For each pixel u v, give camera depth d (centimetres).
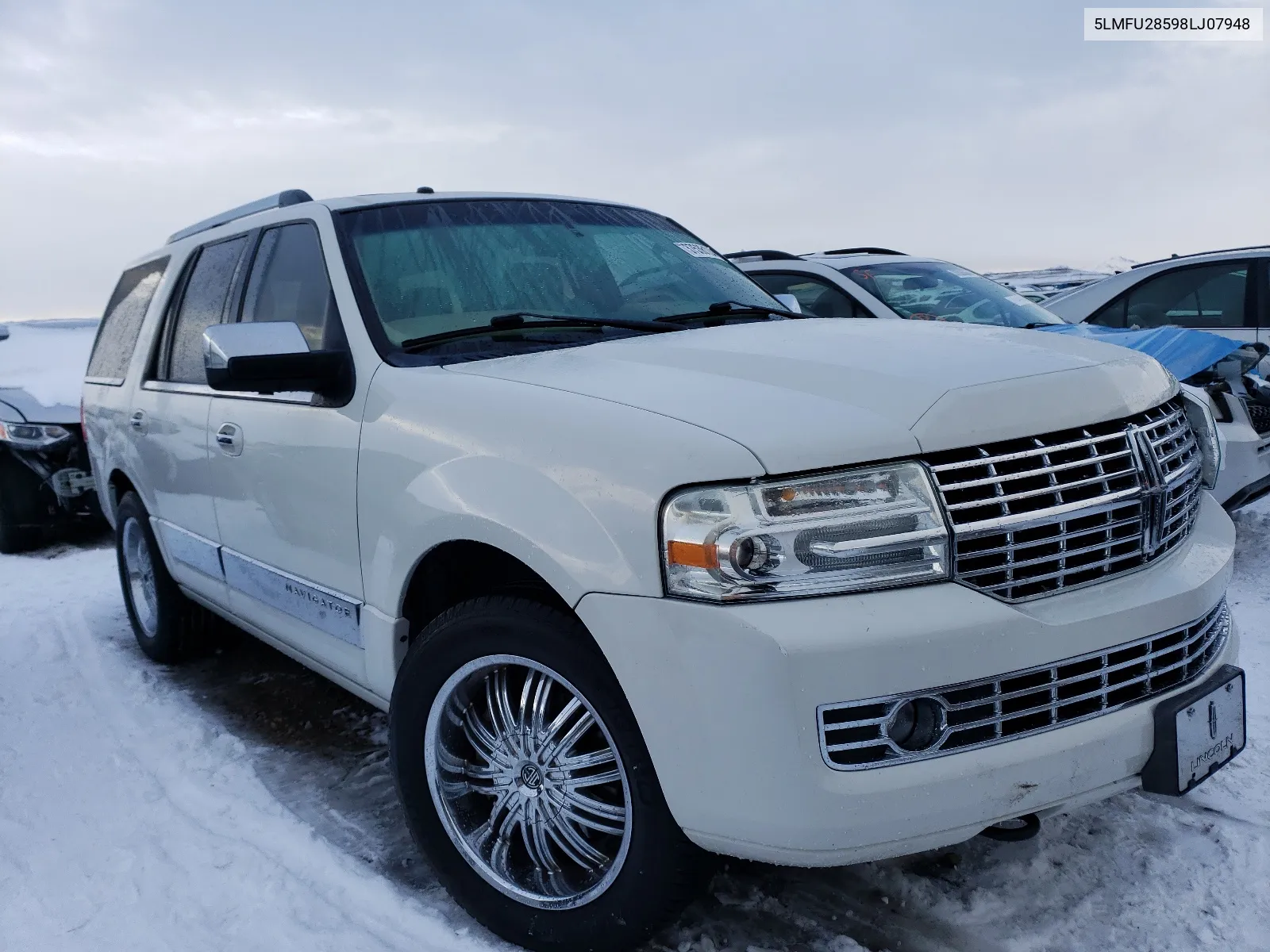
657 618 189
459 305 285
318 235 306
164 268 425
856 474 187
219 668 429
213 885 261
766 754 181
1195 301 690
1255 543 509
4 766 336
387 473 245
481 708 241
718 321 305
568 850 223
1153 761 204
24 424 701
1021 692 189
